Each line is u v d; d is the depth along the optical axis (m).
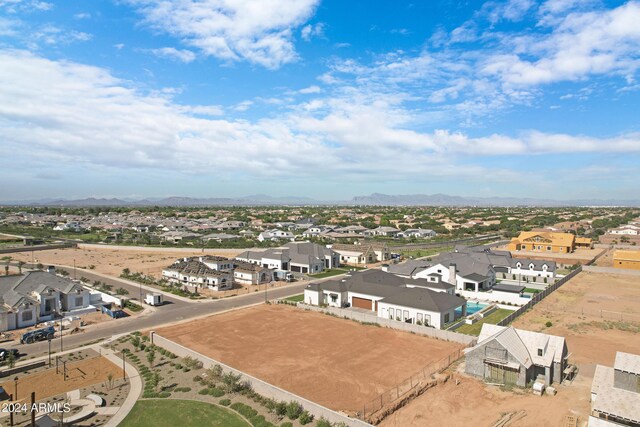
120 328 53.16
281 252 99.75
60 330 51.69
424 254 125.44
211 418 30.17
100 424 29.36
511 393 33.88
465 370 38.16
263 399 33.12
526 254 124.25
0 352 42.00
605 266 101.88
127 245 135.12
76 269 95.62
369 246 113.81
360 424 27.86
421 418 29.94
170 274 86.00
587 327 52.25
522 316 57.56
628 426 26.48
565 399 32.69
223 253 123.38
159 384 36.09
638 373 30.28
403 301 55.88
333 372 38.44
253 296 71.94
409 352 43.62
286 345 46.19
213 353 43.72
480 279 72.88
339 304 63.62
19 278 59.75
